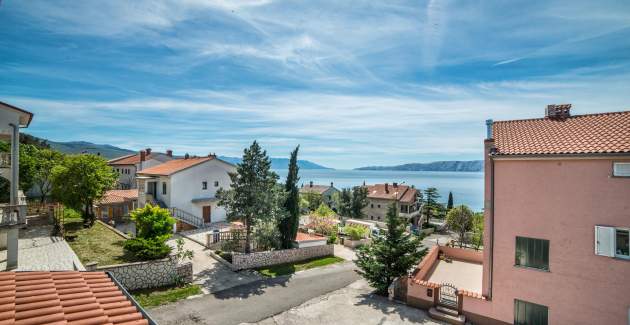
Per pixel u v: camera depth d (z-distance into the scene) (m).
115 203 38.41
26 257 18.81
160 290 18.83
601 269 13.51
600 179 13.59
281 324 15.76
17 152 18.36
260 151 26.14
